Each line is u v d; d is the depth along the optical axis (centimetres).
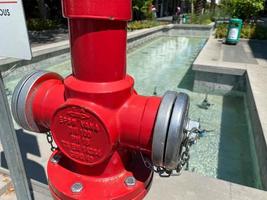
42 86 106
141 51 1005
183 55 948
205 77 541
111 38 80
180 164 94
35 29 1089
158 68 756
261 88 405
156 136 82
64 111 88
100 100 84
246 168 307
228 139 366
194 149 338
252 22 1212
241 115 442
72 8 76
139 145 92
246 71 500
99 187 96
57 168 106
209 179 189
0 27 95
